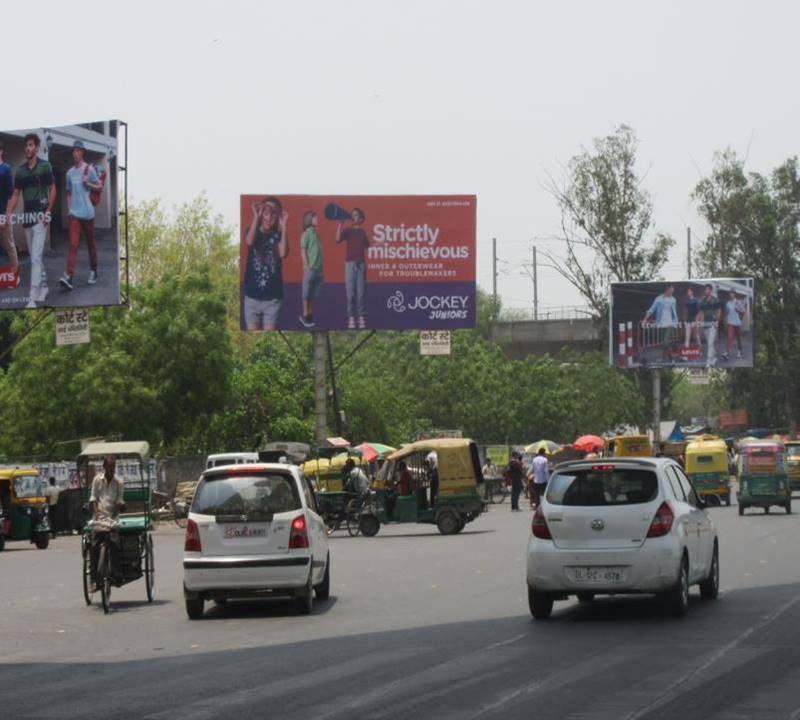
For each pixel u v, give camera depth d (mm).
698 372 74875
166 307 52719
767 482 44344
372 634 15242
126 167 42719
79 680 12367
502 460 68000
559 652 13141
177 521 46219
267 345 66938
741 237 92438
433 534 38219
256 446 55531
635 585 15531
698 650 13008
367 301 49219
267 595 18359
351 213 49312
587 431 92625
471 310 49000
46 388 51688
